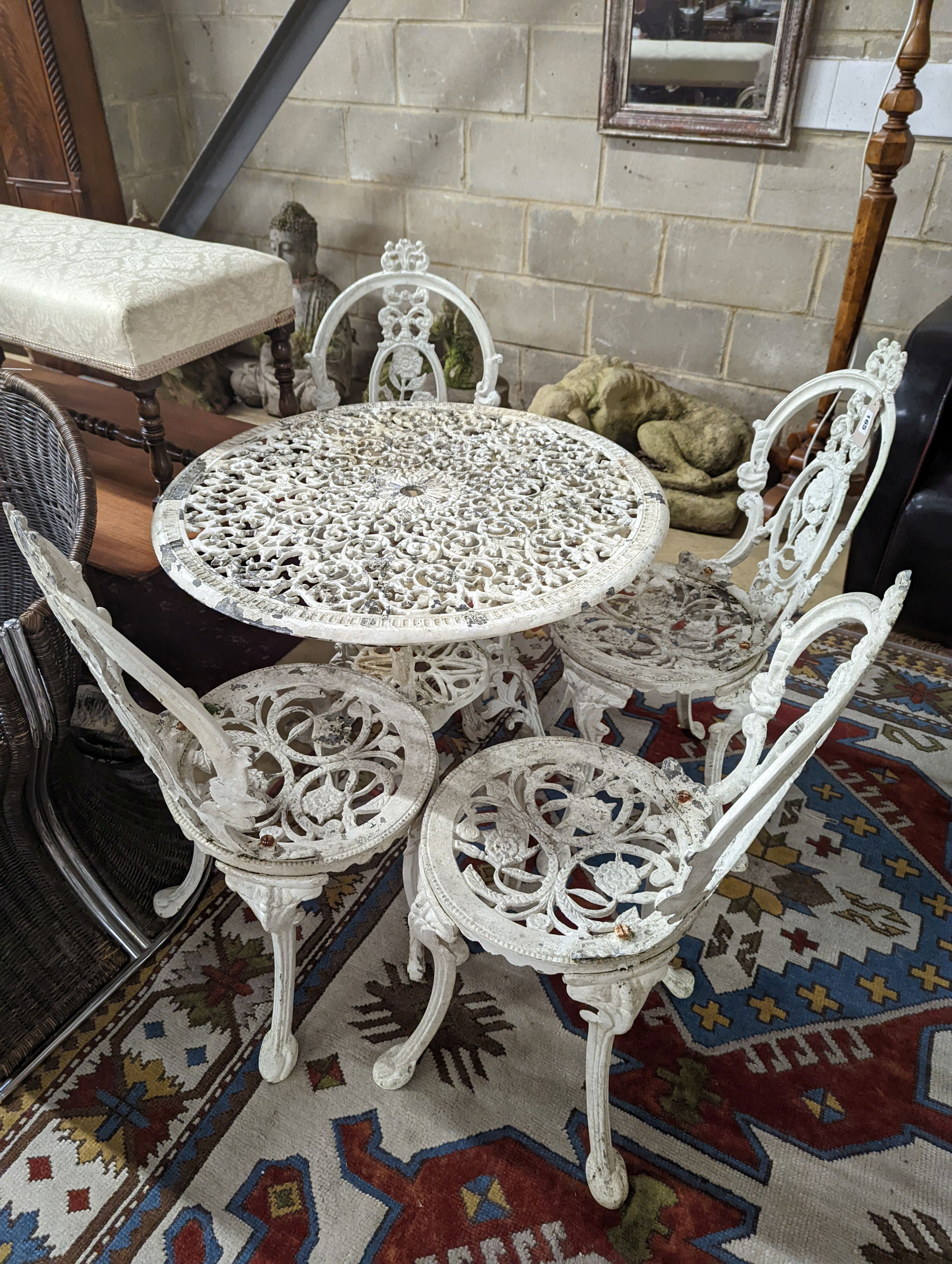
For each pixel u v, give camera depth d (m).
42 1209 1.21
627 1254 1.17
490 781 1.33
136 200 3.54
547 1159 1.27
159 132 3.74
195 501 1.55
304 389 3.49
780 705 2.16
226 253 2.29
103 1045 1.41
